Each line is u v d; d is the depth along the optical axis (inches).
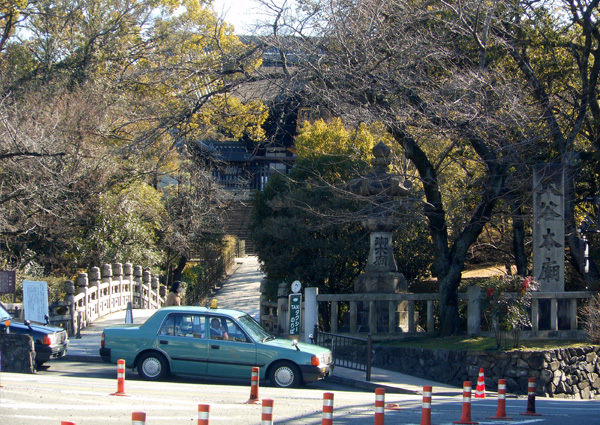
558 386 547.8
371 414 378.6
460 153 738.2
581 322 659.4
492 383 550.3
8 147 807.1
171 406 367.9
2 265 970.1
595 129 745.0
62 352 593.0
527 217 699.4
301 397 456.8
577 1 716.7
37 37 1214.9
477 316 655.8
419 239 888.3
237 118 735.7
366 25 609.3
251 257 1967.3
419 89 597.3
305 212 843.4
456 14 639.1
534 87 687.1
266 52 655.8
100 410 340.8
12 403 349.7
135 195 1237.7
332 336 627.2
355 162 893.8
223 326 527.5
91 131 901.2
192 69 658.8
